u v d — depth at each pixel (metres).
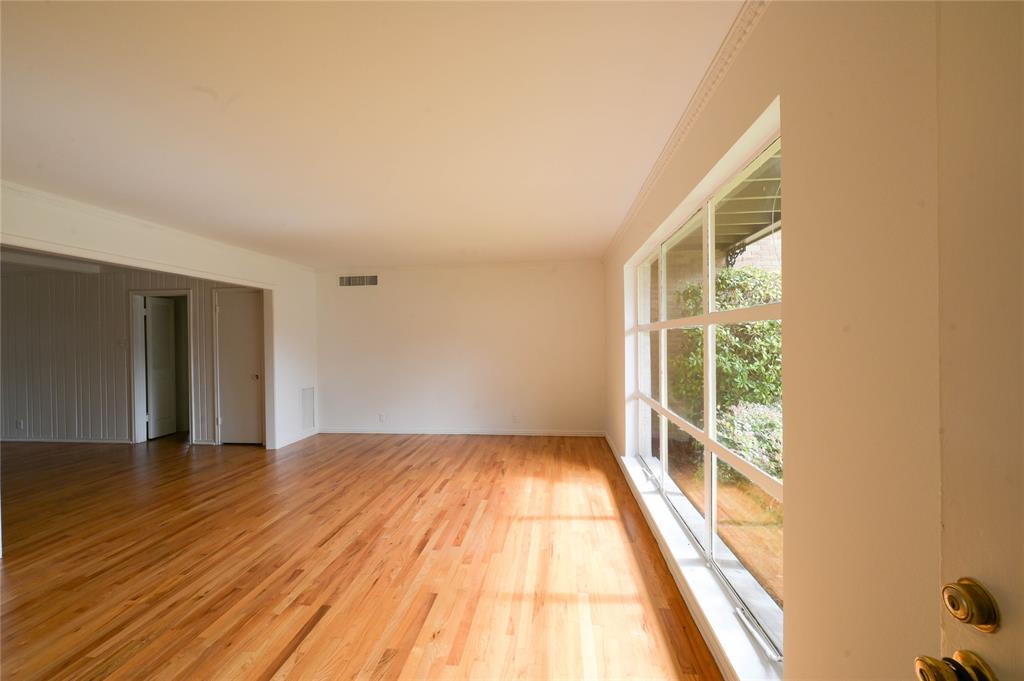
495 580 2.54
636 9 1.45
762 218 1.69
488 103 2.05
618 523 3.34
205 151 2.51
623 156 2.68
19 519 3.55
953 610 0.50
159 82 1.83
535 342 6.57
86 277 6.47
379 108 2.07
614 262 5.24
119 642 2.04
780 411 1.57
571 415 6.52
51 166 2.69
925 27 0.74
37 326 6.54
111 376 6.44
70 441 6.46
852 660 0.97
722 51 1.65
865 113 0.91
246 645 2.01
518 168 2.84
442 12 1.45
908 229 0.78
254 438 6.18
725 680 1.74
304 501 3.90
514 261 6.47
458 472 4.74
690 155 2.22
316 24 1.49
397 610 2.26
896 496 0.83
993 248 0.47
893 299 0.83
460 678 1.80
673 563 2.53
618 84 1.91
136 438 6.40
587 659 1.90
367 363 6.86
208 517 3.55
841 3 0.99
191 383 6.32
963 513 0.50
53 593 2.45
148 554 2.91
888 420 0.85
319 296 6.95
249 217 3.90
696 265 2.62
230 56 1.67
